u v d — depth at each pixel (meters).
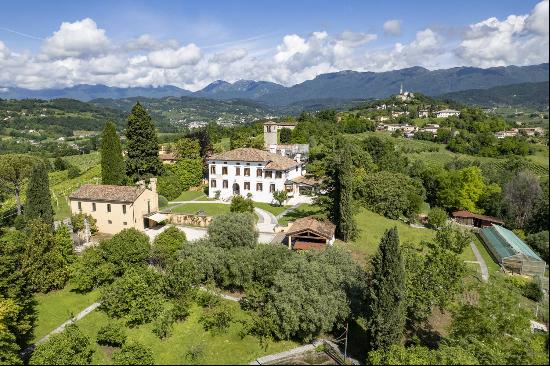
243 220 43.00
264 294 33.78
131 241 39.38
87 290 37.38
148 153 76.00
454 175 83.38
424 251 49.53
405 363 24.77
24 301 31.08
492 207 73.31
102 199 53.38
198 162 84.06
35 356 25.56
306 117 177.25
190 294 34.16
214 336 30.41
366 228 59.59
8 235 37.88
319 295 30.94
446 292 32.44
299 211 65.75
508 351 26.23
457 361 24.02
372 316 28.83
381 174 75.00
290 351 29.42
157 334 30.16
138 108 75.19
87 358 26.83
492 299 29.00
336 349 30.28
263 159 72.19
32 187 50.19
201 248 38.59
